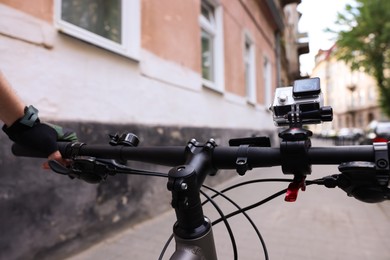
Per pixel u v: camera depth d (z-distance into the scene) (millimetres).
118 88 3318
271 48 12820
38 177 2393
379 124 14648
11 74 2250
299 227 3465
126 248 2871
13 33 2266
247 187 5543
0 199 2129
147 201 3707
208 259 760
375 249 2887
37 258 2387
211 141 873
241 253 2766
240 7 8102
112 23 3551
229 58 7105
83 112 2859
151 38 3930
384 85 20281
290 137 749
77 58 2818
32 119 1031
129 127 3453
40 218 2410
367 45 19141
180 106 4629
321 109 776
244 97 8227
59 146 1075
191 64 5000
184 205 708
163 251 960
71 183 2684
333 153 733
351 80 48500
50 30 2557
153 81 3945
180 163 919
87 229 2850
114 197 3184
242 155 819
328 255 2762
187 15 4883
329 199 4688
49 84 2539
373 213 3973
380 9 17797
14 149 1124
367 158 704
